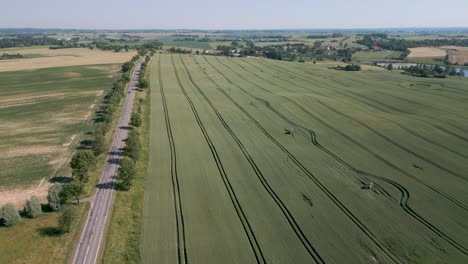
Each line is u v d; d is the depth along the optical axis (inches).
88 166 2081.7
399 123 3390.7
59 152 2588.6
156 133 3014.3
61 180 2144.4
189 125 3245.6
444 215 1849.2
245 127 3230.8
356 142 2903.5
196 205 1865.2
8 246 1476.4
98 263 1414.9
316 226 1710.1
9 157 2481.5
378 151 2721.5
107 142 2760.8
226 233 1627.7
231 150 2657.5
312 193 2038.6
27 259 1409.9
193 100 4195.4
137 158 2349.9
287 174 2276.1
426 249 1567.4
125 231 1631.4
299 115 3639.3
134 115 3073.3
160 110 3732.8
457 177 2303.2
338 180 2214.6
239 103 4087.1
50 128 3152.1
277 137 2979.8
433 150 2758.4
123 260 1444.4
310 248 1544.0
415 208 1907.0
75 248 1494.8
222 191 2025.1
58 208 1775.3
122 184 2016.5
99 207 1804.9
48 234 1572.3
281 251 1515.7
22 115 3575.3
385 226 1729.8
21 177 2172.7
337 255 1503.4
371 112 3784.5
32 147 2682.1
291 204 1904.5
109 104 3577.8
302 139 2955.2
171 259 1444.4
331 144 2847.0
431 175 2324.1
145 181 2129.7
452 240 1640.0
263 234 1631.4
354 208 1887.3
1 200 1889.8
